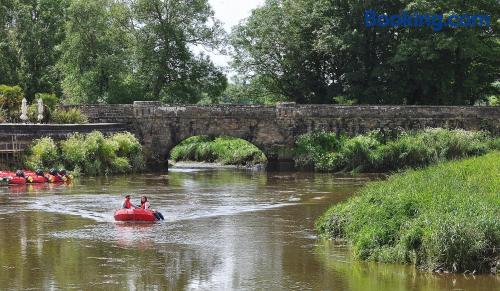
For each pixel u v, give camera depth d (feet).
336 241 84.53
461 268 67.82
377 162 180.24
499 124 190.60
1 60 236.02
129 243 83.66
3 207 111.14
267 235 88.63
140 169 180.86
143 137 187.21
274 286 65.21
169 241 84.84
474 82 219.20
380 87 217.77
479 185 84.94
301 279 67.46
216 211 108.99
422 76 212.02
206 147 236.63
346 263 73.15
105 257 76.38
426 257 70.08
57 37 249.14
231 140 239.71
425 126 189.98
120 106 186.50
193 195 129.70
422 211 75.46
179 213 106.73
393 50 216.74
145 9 230.89
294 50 225.35
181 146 248.32
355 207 87.20
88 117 185.88
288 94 236.02
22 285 65.41
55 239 85.87
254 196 128.47
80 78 220.23
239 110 188.34
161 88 236.22
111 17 232.12
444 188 82.43
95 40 222.28
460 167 102.73
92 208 110.32
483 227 68.44
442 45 199.93
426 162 177.99
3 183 140.97
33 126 157.38
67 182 149.07
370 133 187.73
